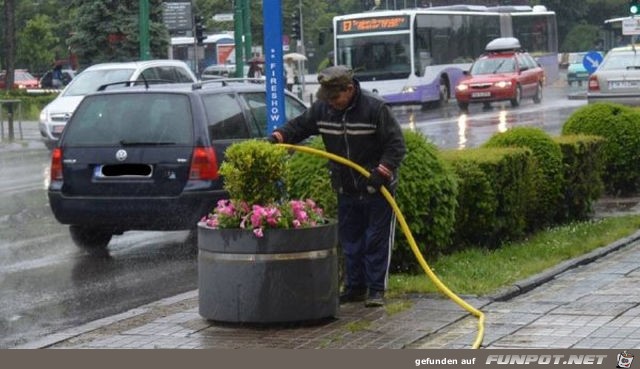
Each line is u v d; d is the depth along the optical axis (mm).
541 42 78188
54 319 13430
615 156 23062
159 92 17906
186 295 14031
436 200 14391
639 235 17828
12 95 67250
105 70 39500
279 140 12469
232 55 91188
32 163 35656
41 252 18406
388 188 12406
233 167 11680
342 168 12516
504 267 14805
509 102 60969
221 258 11766
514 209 17125
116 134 17797
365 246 12695
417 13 59406
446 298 12961
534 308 12359
